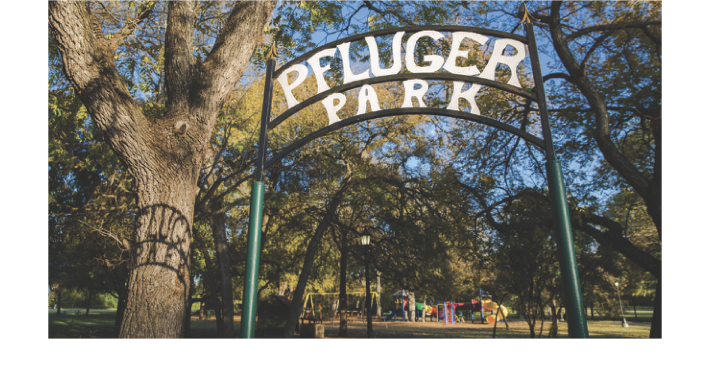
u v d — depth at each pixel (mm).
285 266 20250
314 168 15438
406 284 19047
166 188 6215
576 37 13047
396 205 16594
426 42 11719
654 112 12070
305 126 13953
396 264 18438
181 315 6074
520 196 13992
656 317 10727
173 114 6402
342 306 21328
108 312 51875
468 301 44031
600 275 15391
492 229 15016
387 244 17828
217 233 14250
